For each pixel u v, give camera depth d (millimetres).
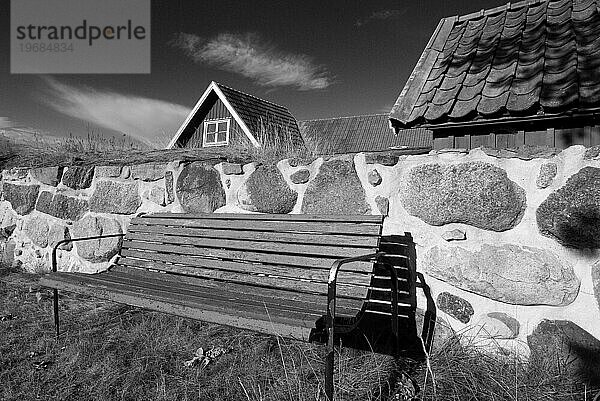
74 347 2680
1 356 2602
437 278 2699
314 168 3184
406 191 2789
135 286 2807
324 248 2727
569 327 2303
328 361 1920
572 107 3080
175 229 3385
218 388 2227
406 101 4008
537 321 2400
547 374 2191
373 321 2920
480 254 2537
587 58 3355
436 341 2699
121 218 4207
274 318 2090
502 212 2449
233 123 16250
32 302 3666
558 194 2312
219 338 2854
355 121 26266
